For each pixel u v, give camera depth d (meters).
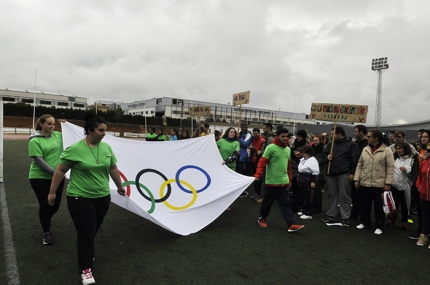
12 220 4.88
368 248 4.39
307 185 5.88
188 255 3.86
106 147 3.29
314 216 6.07
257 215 5.93
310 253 4.12
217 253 3.97
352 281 3.38
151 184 5.17
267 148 4.98
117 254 3.80
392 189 5.42
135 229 4.78
